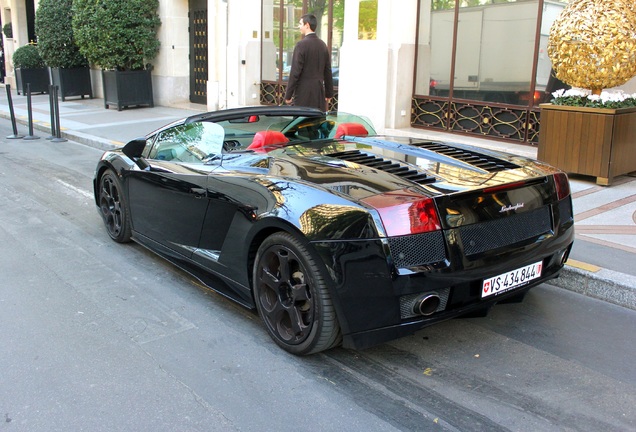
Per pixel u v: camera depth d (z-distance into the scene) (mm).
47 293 4469
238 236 3777
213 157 4387
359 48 10656
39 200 7340
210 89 15078
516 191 3477
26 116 15242
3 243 5648
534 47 8984
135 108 16469
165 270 4984
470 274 3182
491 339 3771
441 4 10148
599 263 4656
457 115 10203
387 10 10180
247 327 3936
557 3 8578
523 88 9234
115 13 15531
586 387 3209
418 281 3035
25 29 25125
